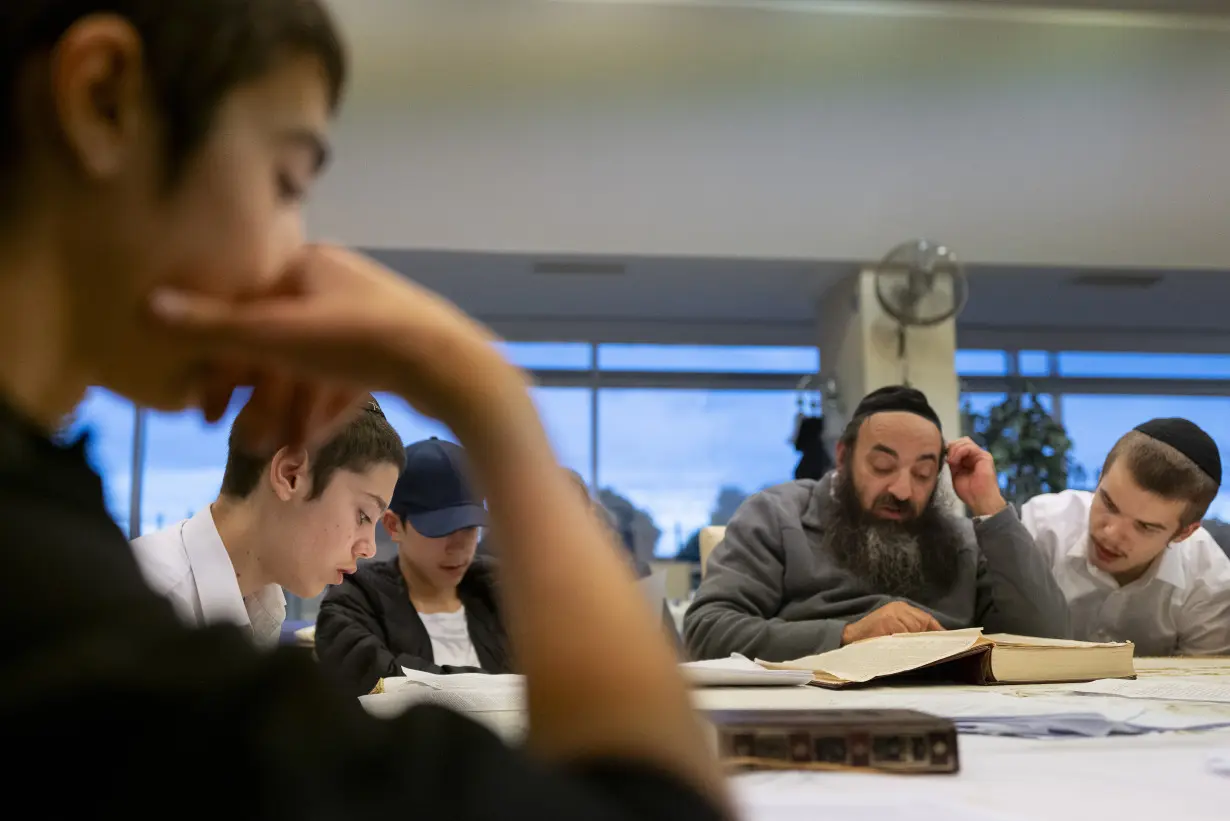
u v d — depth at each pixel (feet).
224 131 0.95
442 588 5.90
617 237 14.97
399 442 3.97
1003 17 14.69
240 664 0.68
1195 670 4.60
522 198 14.62
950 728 1.95
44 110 0.90
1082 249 15.69
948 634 4.35
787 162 14.87
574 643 0.87
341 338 0.98
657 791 0.77
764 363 21.13
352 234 14.46
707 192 14.90
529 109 14.34
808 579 6.25
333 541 3.73
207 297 1.01
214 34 0.93
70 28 0.89
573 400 20.74
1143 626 7.05
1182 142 15.40
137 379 1.03
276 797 0.62
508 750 0.73
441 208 14.52
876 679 4.02
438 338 0.99
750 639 5.51
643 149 14.61
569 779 0.74
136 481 17.97
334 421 1.28
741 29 14.39
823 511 6.47
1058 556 7.23
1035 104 15.03
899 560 6.16
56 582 0.68
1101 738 2.44
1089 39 14.92
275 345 0.98
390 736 0.70
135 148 0.93
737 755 1.89
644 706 0.84
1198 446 6.69
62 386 0.99
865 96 14.74
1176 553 7.02
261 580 3.75
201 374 1.11
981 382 21.71
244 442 1.29
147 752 0.61
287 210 1.06
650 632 0.90
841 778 1.86
